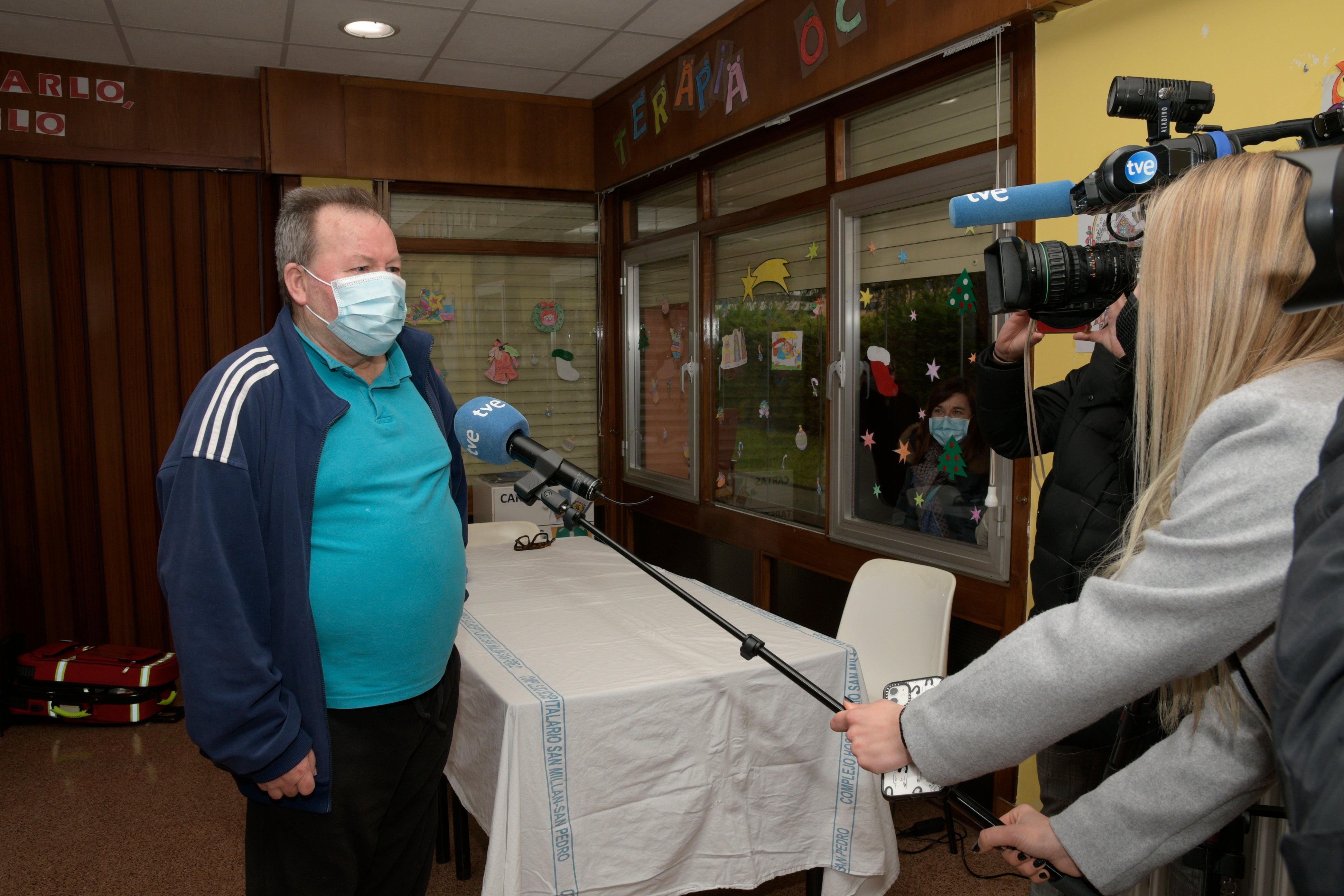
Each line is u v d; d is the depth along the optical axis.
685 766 1.80
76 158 3.86
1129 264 1.17
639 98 4.18
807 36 3.05
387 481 1.35
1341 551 0.47
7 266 3.82
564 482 1.33
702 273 4.03
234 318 4.14
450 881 2.35
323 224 1.33
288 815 1.32
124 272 3.98
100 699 3.48
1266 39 1.80
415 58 3.94
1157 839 0.83
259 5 3.29
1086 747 1.50
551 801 1.68
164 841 2.63
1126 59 2.09
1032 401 1.40
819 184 3.28
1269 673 0.73
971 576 2.64
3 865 2.49
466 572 1.51
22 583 3.92
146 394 4.04
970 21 2.40
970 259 2.63
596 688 1.74
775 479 3.68
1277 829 1.41
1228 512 0.69
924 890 2.28
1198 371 0.79
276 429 1.28
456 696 1.56
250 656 1.20
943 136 2.74
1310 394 0.69
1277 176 0.76
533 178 4.59
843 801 1.93
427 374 1.60
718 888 1.85
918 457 2.89
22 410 3.88
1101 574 0.92
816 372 3.39
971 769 0.84
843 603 3.29
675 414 4.45
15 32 3.52
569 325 4.86
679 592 1.18
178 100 4.00
